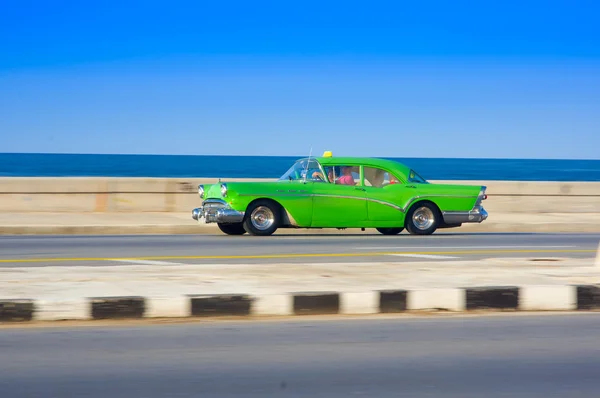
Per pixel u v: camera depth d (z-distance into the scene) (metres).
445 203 21.89
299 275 12.29
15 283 11.30
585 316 10.73
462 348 8.79
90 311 10.00
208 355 8.37
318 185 21.20
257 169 197.12
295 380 7.50
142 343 8.85
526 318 10.53
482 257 16.59
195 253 16.94
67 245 18.50
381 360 8.24
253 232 21.08
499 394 7.13
